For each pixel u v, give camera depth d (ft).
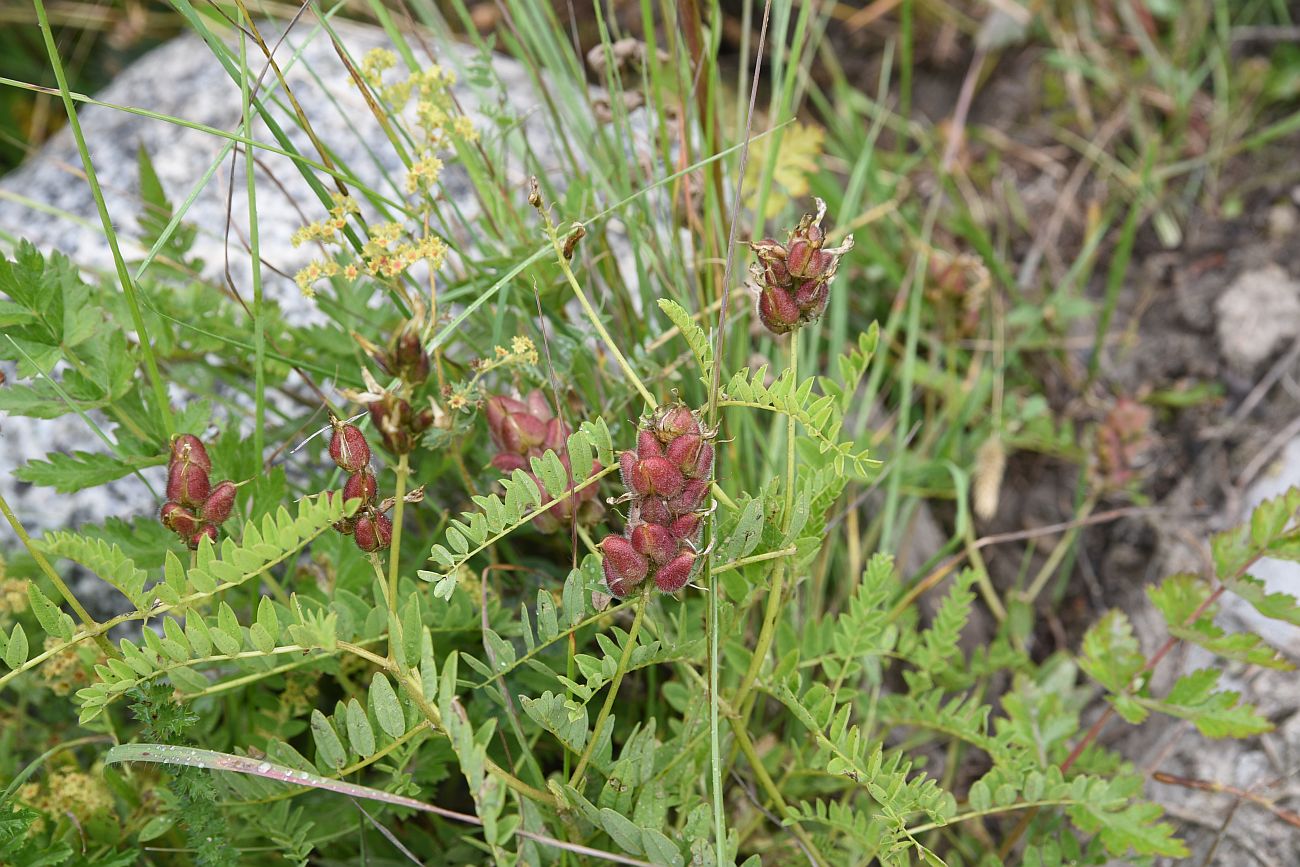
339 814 1.48
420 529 1.65
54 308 1.49
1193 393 2.06
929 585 1.77
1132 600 1.92
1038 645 1.93
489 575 1.58
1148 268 2.27
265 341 1.66
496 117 1.70
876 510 1.94
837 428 1.30
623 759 1.33
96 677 1.52
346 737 1.46
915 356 2.10
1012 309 2.23
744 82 1.89
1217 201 2.32
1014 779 1.48
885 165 2.47
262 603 1.28
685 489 1.24
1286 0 2.52
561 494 1.32
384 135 2.08
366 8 2.47
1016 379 2.16
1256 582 1.57
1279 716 1.70
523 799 1.31
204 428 1.54
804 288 1.29
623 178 1.78
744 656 1.46
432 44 2.21
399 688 1.38
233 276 1.94
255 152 2.05
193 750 1.29
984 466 1.95
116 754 1.29
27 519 1.81
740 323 1.78
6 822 1.34
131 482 1.83
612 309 1.71
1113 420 1.92
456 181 1.99
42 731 1.64
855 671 1.52
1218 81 2.46
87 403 1.51
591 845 1.40
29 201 1.73
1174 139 2.44
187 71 2.25
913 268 2.14
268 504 1.48
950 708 1.56
